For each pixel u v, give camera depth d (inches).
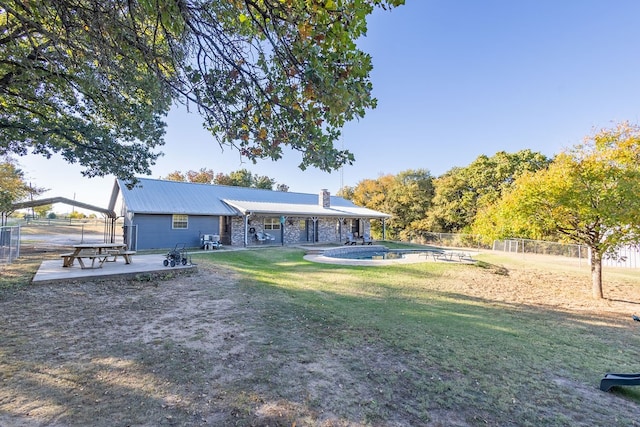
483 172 1189.1
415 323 219.9
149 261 422.3
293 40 97.3
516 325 235.8
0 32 168.1
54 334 165.6
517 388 131.3
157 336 168.4
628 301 347.9
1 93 270.7
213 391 114.0
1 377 117.8
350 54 92.9
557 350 183.6
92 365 131.1
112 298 245.4
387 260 586.2
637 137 308.0
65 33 135.3
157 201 692.7
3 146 354.9
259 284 327.9
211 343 161.2
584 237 365.1
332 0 82.7
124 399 105.9
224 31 118.0
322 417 101.0
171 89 131.3
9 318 188.7
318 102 101.2
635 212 292.4
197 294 269.7
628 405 122.5
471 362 155.8
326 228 997.2
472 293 364.5
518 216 375.9
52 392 108.7
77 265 367.6
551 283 446.3
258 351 154.0
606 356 178.1
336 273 436.8
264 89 118.1
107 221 848.9
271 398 111.2
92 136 362.3
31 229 1206.3
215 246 693.9
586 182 323.9
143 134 362.9
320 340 174.2
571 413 113.8
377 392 120.3
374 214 1047.6
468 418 106.0
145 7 98.7
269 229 869.8
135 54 140.8
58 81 228.2
